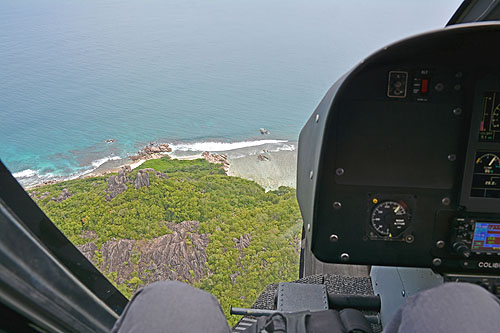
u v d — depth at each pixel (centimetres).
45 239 34
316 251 56
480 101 47
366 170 52
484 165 49
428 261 54
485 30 42
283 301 64
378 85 49
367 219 54
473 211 51
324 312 34
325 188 53
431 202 52
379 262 56
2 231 28
